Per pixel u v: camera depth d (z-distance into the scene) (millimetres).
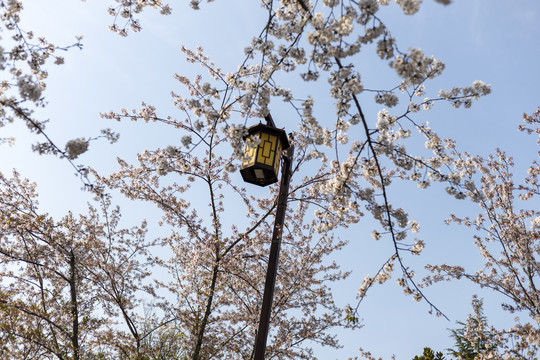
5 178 9953
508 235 9266
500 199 9633
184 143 5414
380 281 5043
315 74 4098
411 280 4836
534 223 9344
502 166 9812
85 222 10484
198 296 8820
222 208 9062
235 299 9766
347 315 5121
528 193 9477
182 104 8703
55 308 10398
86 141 3830
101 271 9992
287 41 4512
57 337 9992
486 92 4918
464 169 9062
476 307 9172
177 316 8992
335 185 4871
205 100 5148
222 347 9258
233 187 9227
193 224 8883
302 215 9891
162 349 11055
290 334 9375
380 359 10898
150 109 8414
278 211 6742
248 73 5125
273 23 4469
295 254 10141
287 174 7020
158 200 8961
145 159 8984
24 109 3740
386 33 3494
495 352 8297
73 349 9172
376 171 4957
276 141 6223
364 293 5113
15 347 10219
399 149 5051
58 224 10070
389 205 4977
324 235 10148
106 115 8445
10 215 9625
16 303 9336
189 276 8797
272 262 6312
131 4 5840
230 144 4871
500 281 9070
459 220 9773
